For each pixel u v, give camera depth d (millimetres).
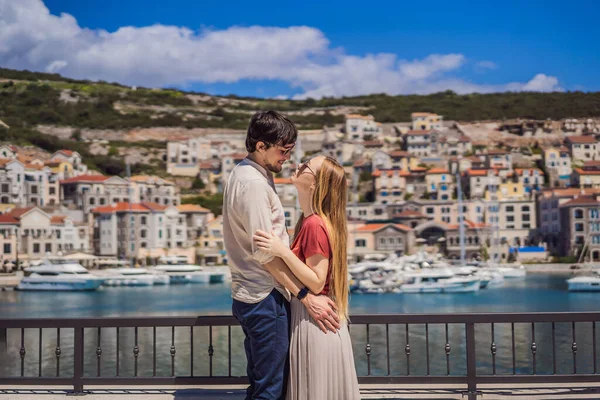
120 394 7145
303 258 4789
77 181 139750
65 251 117250
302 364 4707
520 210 142375
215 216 149625
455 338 37500
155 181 150000
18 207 129750
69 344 36969
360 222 137500
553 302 67375
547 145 186375
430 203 142625
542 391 7211
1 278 98312
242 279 4766
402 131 194375
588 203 125562
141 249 124562
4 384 7293
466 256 129000
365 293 79375
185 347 35406
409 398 7070
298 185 4957
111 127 193125
